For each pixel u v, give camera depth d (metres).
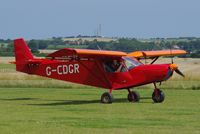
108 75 55.72
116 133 33.06
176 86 76.44
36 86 80.44
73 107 49.69
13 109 47.94
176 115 42.69
